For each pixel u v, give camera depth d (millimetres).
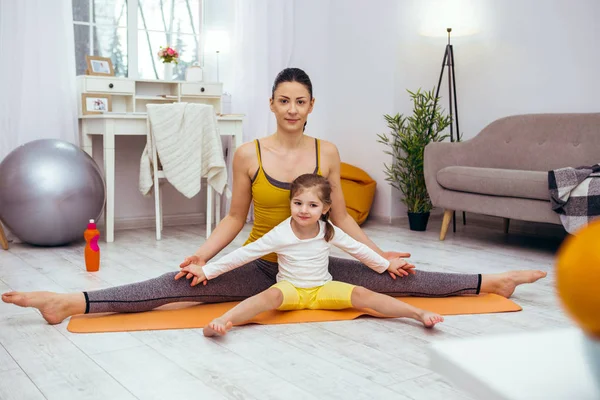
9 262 3064
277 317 2084
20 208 3307
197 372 1616
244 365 1668
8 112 3635
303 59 4957
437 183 3924
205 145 3859
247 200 2244
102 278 2732
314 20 4984
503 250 3521
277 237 2068
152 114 3693
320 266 2137
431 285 2281
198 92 4434
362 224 4508
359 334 1937
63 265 3004
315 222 2104
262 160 2164
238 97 4609
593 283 385
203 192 4613
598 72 3842
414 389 1505
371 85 4719
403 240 3857
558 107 4074
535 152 3920
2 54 3596
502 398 449
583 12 3896
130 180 4305
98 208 3529
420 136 4367
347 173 4547
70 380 1560
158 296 2100
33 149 3396
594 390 448
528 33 4211
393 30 4516
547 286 2596
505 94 4387
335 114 5051
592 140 3678
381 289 2242
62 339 1875
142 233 4066
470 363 497
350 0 4859
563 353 496
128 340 1872
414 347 1816
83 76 3955
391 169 4578
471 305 2232
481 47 4516
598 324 395
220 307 2205
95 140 4176
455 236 4031
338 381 1556
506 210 3436
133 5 4457
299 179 2037
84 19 4270
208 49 4758
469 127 4648
